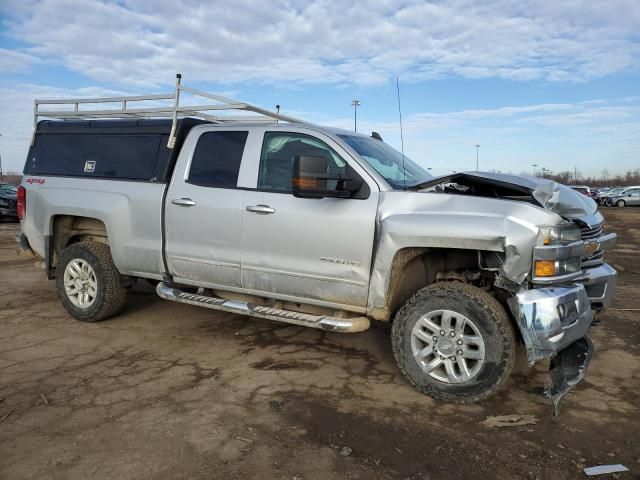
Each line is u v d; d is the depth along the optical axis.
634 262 10.61
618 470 2.88
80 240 5.90
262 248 4.39
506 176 4.13
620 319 5.96
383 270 3.88
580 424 3.42
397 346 3.89
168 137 5.09
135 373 4.16
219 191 4.63
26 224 5.85
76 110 5.74
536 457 3.01
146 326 5.43
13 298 6.57
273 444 3.09
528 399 3.79
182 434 3.18
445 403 3.71
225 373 4.19
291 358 4.57
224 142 4.77
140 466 2.83
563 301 3.44
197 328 5.39
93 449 3.00
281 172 4.43
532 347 3.40
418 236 3.70
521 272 3.46
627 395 3.89
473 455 3.02
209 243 4.68
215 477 2.75
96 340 4.96
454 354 3.67
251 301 4.73
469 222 3.57
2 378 4.03
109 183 5.29
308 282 4.23
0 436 3.13
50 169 5.79
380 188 4.00
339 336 5.21
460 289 3.66
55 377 4.06
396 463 2.92
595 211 4.48
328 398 3.75
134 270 5.20
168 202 4.88
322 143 4.30
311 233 4.15
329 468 2.85
